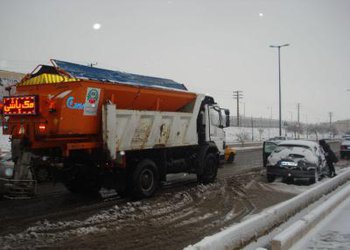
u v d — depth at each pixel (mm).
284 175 14812
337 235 7059
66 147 10008
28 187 9953
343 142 28859
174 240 7398
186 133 13633
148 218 9070
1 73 25891
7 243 6934
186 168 13938
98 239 7309
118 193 11797
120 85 10977
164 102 12734
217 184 14516
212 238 4965
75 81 9984
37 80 10703
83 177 11523
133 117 11391
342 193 10664
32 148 9945
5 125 10469
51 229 7918
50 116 9758
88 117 10383
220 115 16016
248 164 22688
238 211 10000
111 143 10547
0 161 10945
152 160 12375
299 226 6742
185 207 10398
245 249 5902
